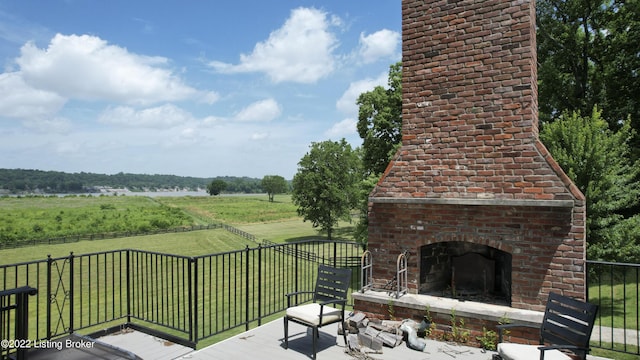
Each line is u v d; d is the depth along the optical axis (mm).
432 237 5371
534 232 4719
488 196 4996
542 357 3412
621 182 12109
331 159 39781
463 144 5230
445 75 5426
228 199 121125
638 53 16578
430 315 5133
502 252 5523
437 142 5422
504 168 4930
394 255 5676
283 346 4949
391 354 4645
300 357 4586
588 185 11648
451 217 5250
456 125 5297
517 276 4812
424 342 4824
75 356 3180
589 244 11648
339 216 39562
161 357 4664
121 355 3193
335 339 5219
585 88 18719
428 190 5418
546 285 4633
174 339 5168
